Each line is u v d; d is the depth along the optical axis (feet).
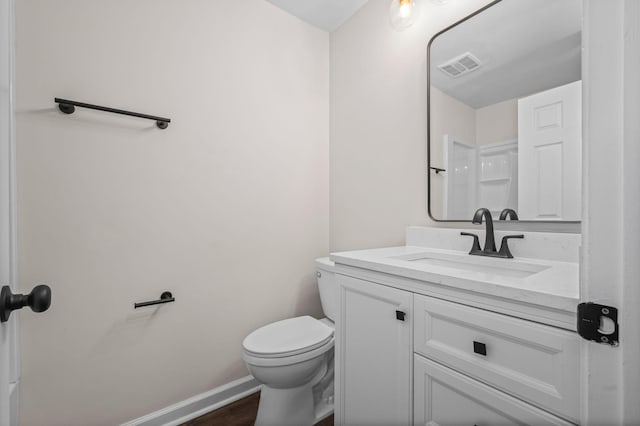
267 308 5.55
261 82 5.50
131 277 4.17
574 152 3.07
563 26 3.19
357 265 3.37
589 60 1.33
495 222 3.73
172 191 4.53
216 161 4.96
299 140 6.05
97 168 3.93
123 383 4.10
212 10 4.94
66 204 3.72
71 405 3.73
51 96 3.62
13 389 3.22
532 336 1.94
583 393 1.42
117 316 4.07
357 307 3.43
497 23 3.74
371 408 3.20
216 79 4.96
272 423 4.10
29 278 3.49
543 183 3.29
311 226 6.23
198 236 4.77
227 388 4.98
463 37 4.08
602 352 1.33
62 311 3.69
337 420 3.67
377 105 5.41
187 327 4.66
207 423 4.48
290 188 5.91
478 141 3.90
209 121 4.88
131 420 4.15
